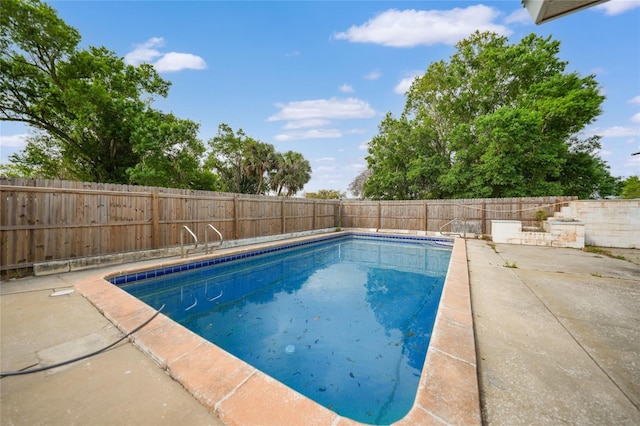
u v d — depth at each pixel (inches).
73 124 456.8
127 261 216.2
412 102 708.0
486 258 223.5
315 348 110.7
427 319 141.1
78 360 75.3
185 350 78.4
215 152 929.5
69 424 51.8
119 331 93.9
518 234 310.3
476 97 594.6
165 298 173.5
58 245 183.5
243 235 332.5
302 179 1066.1
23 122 478.0
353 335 122.6
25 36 403.2
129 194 223.9
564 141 519.5
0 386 63.0
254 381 63.1
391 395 81.6
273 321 137.6
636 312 108.0
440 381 61.4
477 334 89.1
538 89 480.1
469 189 508.4
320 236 394.3
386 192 642.8
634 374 66.5
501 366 70.3
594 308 112.4
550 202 346.6
